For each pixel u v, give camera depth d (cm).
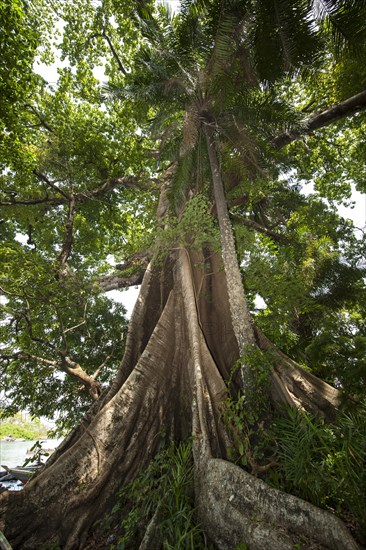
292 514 321
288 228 1484
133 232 1831
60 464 487
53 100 1550
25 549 407
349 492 337
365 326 1093
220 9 698
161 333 717
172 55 804
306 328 1145
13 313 1043
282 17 694
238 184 1073
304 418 438
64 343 1065
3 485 1200
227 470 396
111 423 550
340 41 748
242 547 325
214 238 838
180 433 589
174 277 893
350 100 916
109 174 1694
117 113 1589
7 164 1138
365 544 305
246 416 493
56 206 1695
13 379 1220
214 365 603
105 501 479
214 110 805
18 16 834
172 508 404
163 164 1622
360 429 407
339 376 768
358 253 1271
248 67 771
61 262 1309
